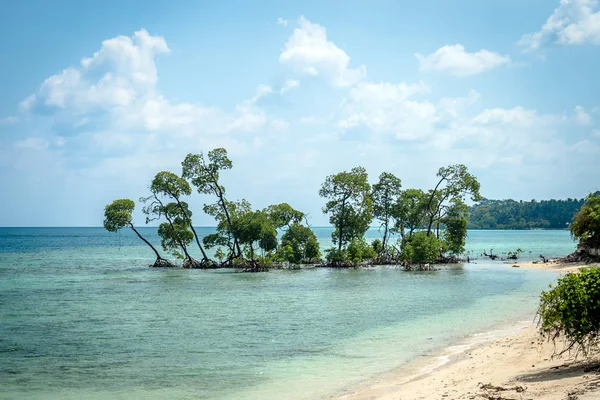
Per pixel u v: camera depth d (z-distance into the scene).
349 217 89.25
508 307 36.75
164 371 20.44
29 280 64.19
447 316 33.19
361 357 21.95
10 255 119.19
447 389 14.65
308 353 23.23
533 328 26.05
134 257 117.31
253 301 43.81
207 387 17.84
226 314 36.25
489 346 22.11
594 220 70.50
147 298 46.31
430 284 56.66
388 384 17.06
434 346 23.52
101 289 54.41
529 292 46.62
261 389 17.33
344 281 62.41
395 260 92.94
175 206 84.69
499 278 62.50
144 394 17.25
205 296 47.88
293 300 44.25
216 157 84.06
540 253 119.06
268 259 81.38
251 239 83.94
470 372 17.09
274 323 32.06
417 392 14.96
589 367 13.72
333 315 35.09
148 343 26.28
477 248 148.75
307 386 17.50
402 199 95.12
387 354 22.30
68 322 33.22
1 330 30.34
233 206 87.81
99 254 128.38
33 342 26.78
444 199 92.50
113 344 26.11
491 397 12.25
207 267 86.12
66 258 110.69
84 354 23.86
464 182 89.44
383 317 33.62
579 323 13.45
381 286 55.59
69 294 49.53
